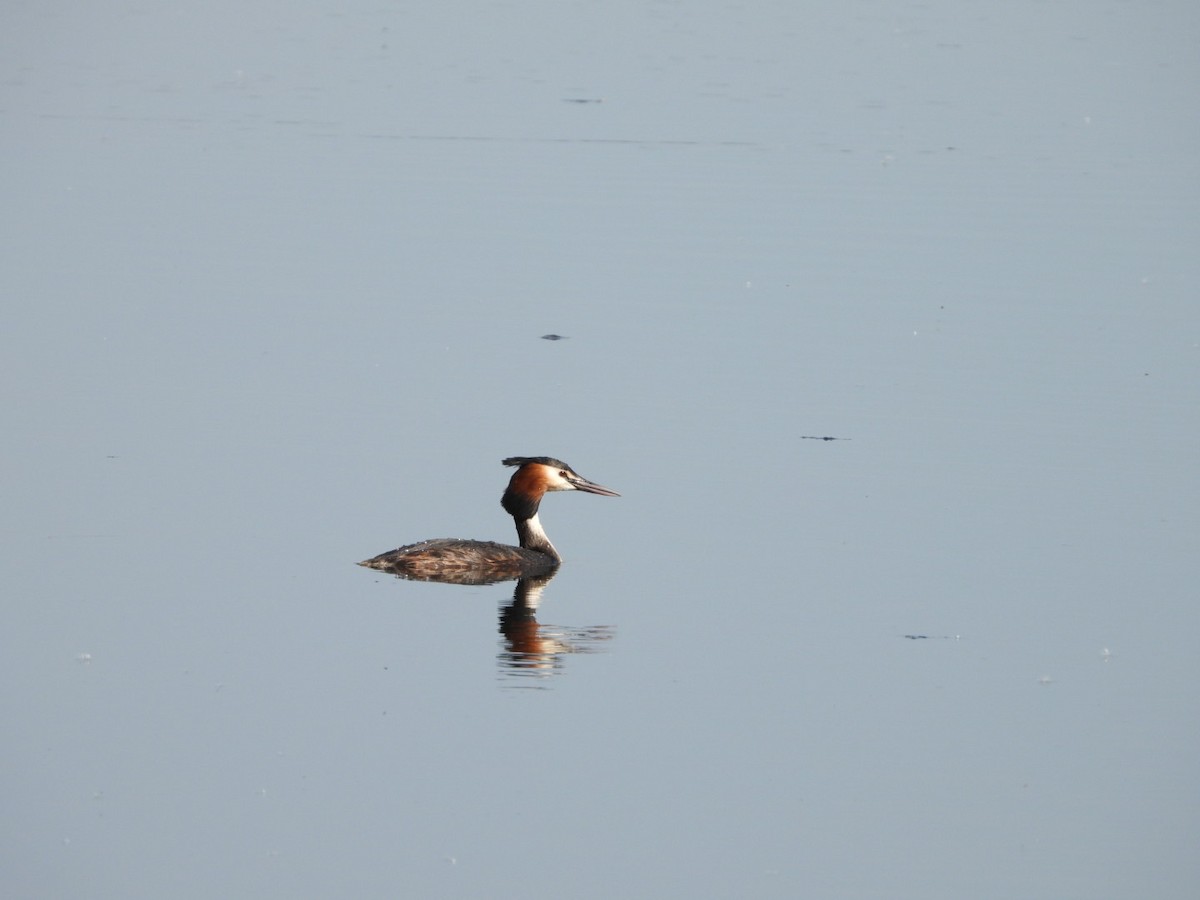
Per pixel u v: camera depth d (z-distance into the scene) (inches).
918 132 1553.9
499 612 605.9
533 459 685.9
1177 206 1268.5
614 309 1039.6
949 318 1008.9
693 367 925.8
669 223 1241.4
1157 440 797.9
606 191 1337.4
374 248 1177.4
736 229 1222.3
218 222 1241.4
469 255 1162.6
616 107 1668.3
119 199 1304.1
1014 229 1211.9
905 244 1177.4
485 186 1353.3
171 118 1624.0
